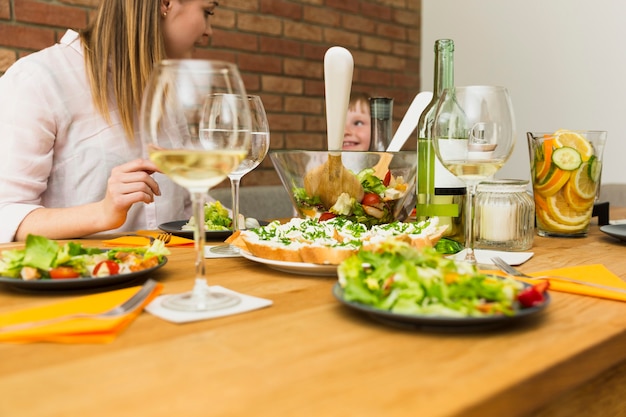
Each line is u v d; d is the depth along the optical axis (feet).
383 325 1.77
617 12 9.00
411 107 3.73
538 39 10.05
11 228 3.76
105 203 3.69
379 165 3.33
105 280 2.12
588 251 3.23
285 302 2.05
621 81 9.04
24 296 2.12
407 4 11.76
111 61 5.01
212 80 1.93
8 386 1.28
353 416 1.13
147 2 4.78
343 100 3.25
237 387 1.28
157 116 1.84
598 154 3.74
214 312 1.86
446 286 1.72
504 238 3.28
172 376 1.34
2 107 4.49
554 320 1.85
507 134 2.55
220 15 9.01
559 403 1.81
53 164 4.94
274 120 9.84
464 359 1.47
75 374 1.36
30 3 7.41
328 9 10.48
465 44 11.20
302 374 1.36
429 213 3.42
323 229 2.81
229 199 7.53
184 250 3.21
